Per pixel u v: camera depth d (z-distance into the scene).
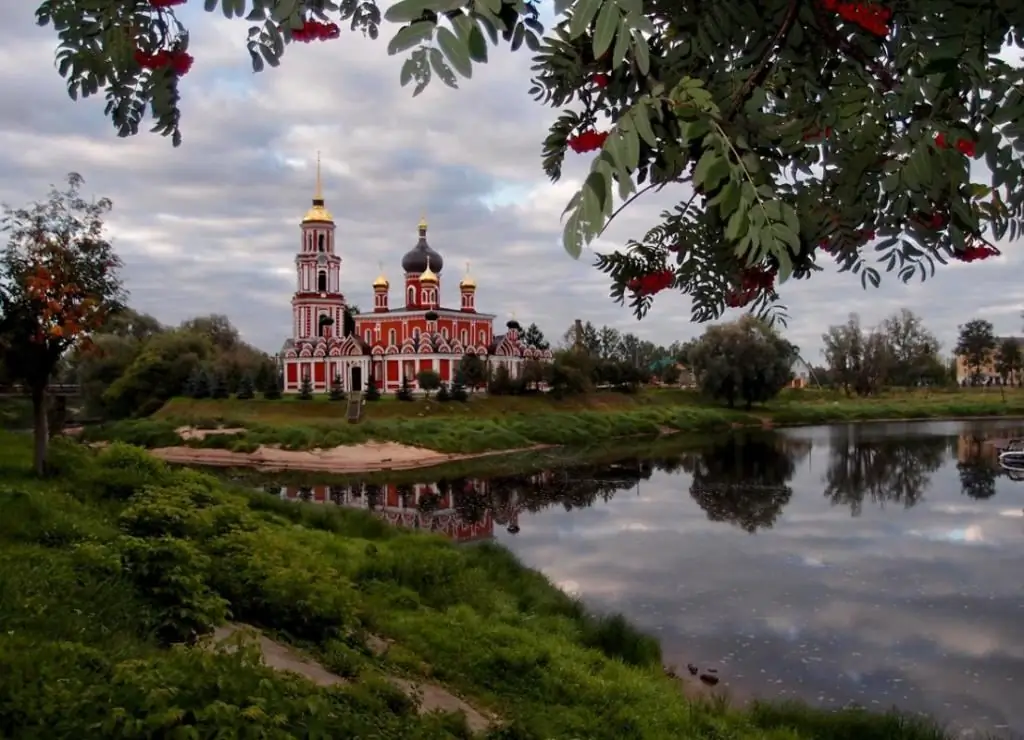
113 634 6.71
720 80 2.55
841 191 2.55
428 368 68.62
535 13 2.02
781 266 1.97
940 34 2.11
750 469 39.47
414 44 1.64
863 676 12.71
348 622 10.02
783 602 16.67
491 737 7.67
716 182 1.99
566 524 26.59
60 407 37.06
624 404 70.94
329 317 76.19
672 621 15.48
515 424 56.03
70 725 4.36
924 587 17.55
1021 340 94.88
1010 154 2.16
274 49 2.95
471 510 30.16
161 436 50.97
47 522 10.27
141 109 3.08
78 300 14.28
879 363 78.25
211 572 9.61
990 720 11.20
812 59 2.54
